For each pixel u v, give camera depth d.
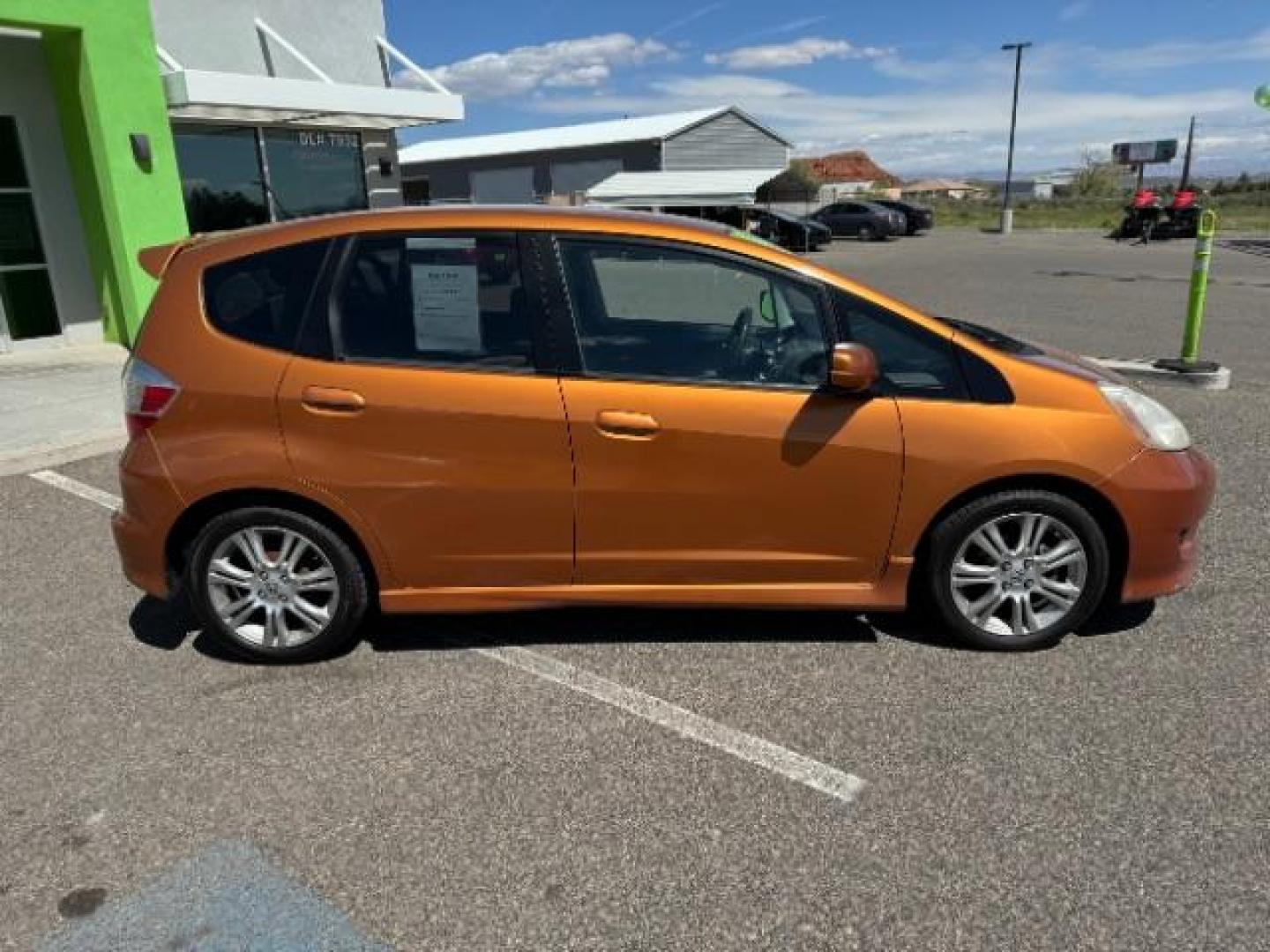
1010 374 3.39
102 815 2.76
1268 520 4.88
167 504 3.44
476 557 3.48
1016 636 3.56
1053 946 2.23
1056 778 2.83
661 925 2.32
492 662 3.62
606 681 3.45
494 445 3.35
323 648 3.61
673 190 32.69
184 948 2.27
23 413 7.22
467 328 3.39
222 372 3.38
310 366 3.37
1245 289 16.02
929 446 3.34
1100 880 2.43
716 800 2.77
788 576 3.49
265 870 2.53
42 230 9.71
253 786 2.88
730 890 2.42
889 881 2.45
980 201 58.34
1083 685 3.34
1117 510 3.40
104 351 9.85
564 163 41.44
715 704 3.28
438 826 2.69
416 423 3.34
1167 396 7.72
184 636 3.90
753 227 30.95
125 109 9.23
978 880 2.44
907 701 3.27
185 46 11.26
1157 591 3.54
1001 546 3.48
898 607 3.52
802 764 2.93
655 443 3.33
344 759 3.01
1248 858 2.49
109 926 2.34
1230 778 2.81
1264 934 2.24
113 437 6.55
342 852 2.59
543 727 3.17
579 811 2.74
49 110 9.57
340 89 10.95
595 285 3.48
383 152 14.08
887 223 34.34
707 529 3.42
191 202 11.77
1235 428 6.66
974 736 3.06
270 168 12.62
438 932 2.31
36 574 4.54
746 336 3.43
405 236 3.42
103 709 3.34
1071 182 64.44
